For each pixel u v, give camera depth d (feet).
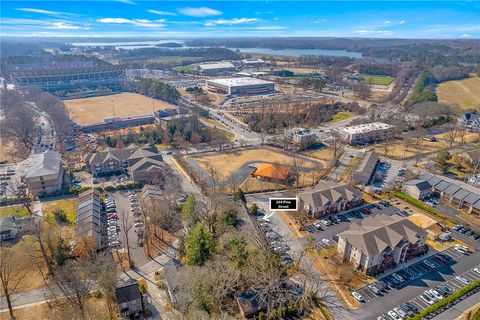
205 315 233.14
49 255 329.52
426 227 370.73
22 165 558.97
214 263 283.79
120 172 524.52
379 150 599.98
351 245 317.22
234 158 575.38
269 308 263.49
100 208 415.03
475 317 242.58
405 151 591.78
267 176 485.97
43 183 449.48
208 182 484.74
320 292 285.43
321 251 336.08
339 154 583.99
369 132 643.86
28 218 372.38
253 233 334.03
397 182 473.26
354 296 279.28
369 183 474.08
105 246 349.20
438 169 508.94
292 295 277.23
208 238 305.73
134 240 361.71
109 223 389.19
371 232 315.17
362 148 614.75
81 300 265.13
